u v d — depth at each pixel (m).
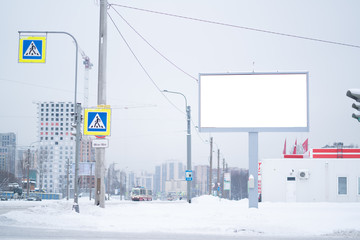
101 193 27.52
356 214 21.52
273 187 43.38
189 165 40.50
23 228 15.80
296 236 14.99
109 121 26.12
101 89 27.56
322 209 28.09
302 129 28.56
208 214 23.28
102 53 27.91
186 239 13.36
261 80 29.14
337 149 44.84
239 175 170.62
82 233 14.61
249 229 16.34
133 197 76.69
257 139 29.03
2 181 101.44
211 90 29.48
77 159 24.19
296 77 28.88
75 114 24.50
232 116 29.25
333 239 14.12
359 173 42.44
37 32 23.94
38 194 95.06
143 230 16.03
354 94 10.80
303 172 42.72
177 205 33.97
